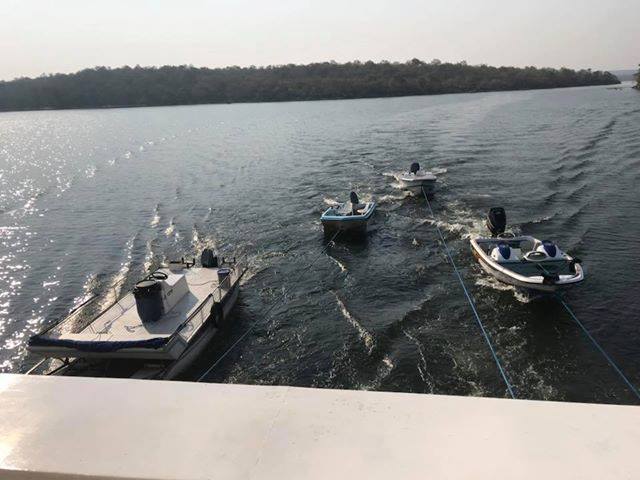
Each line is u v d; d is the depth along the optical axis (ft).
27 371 55.31
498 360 49.90
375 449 6.09
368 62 616.80
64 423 6.87
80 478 5.99
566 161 139.54
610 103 321.73
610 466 5.71
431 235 87.51
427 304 62.03
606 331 54.13
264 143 214.48
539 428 6.34
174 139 247.91
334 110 370.12
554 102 348.59
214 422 6.72
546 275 59.26
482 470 5.71
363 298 65.26
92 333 52.24
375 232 91.40
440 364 49.75
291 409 6.89
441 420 6.55
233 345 56.29
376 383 47.65
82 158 208.03
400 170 141.79
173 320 55.06
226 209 112.98
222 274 63.31
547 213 94.48
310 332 57.72
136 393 7.44
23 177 171.01
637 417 6.49
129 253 88.94
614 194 104.32
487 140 185.26
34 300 73.00
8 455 6.34
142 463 6.09
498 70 598.34
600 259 72.33
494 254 67.46
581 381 46.44
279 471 5.83
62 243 97.09
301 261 79.77
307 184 132.46
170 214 111.86
